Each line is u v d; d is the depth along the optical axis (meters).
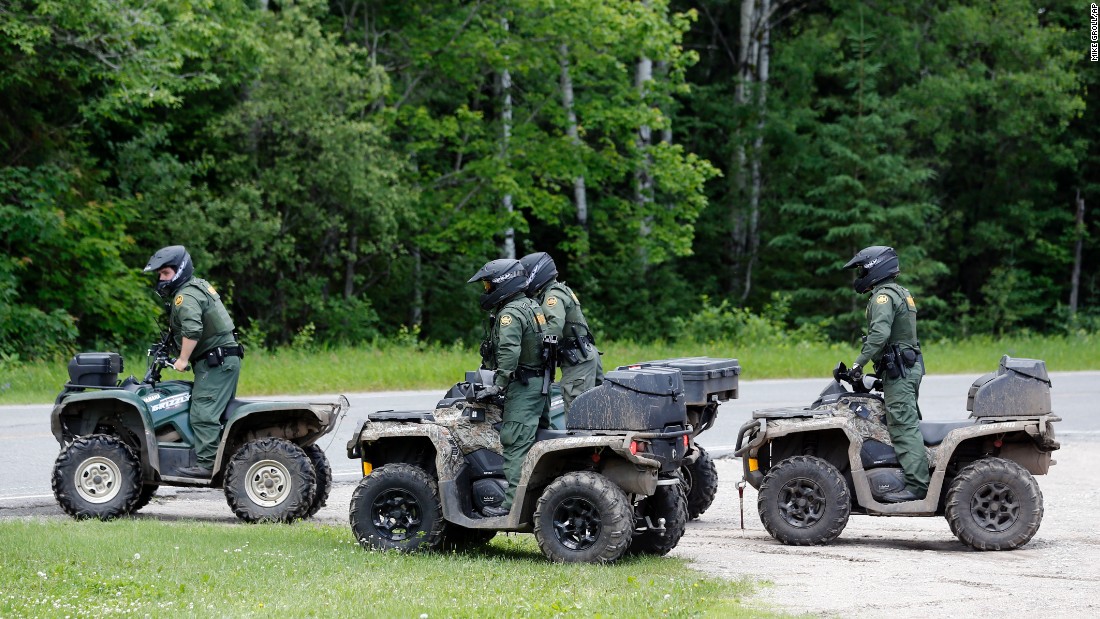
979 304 62.56
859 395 14.66
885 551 13.91
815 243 55.91
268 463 14.99
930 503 14.13
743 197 57.53
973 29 56.09
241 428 15.70
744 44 58.16
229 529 14.14
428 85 47.62
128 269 39.41
